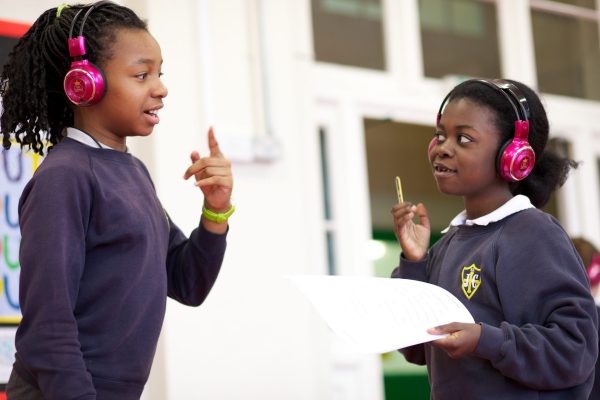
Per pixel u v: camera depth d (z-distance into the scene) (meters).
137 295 1.90
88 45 1.97
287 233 4.39
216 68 4.27
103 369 1.86
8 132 2.09
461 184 2.08
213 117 4.21
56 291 1.78
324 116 5.01
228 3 4.34
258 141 4.29
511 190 2.22
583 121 6.07
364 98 5.13
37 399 1.81
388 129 5.88
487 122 2.06
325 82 5.00
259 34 4.41
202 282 2.24
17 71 2.05
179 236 2.34
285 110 4.47
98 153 1.96
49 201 1.83
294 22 4.70
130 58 1.98
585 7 6.16
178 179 4.05
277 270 4.32
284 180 4.42
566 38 6.08
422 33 5.45
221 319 4.12
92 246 1.89
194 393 4.00
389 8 5.35
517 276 1.96
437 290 2.01
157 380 3.99
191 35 4.20
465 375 2.01
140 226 1.92
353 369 4.80
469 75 5.61
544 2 5.98
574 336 1.88
